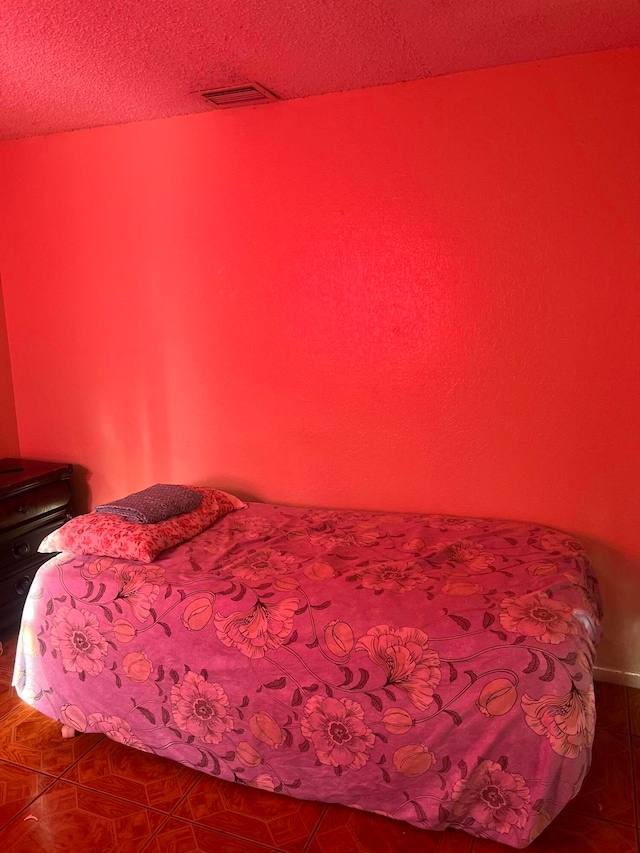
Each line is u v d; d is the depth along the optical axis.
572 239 2.22
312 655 1.78
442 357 2.44
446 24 1.87
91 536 2.18
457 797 1.66
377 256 2.46
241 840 1.75
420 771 1.70
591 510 2.36
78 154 2.83
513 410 2.39
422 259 2.40
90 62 2.08
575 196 2.20
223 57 2.06
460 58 2.12
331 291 2.54
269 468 2.79
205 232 2.70
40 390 3.14
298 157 2.50
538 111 2.19
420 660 1.70
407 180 2.38
